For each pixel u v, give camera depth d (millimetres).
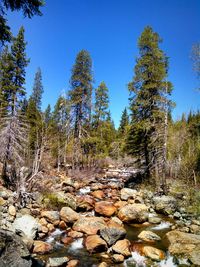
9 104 20609
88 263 8297
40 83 48594
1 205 12188
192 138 28734
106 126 37719
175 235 10320
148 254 8789
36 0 7059
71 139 30672
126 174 30422
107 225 11602
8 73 21172
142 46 23156
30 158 21953
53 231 11086
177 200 16625
